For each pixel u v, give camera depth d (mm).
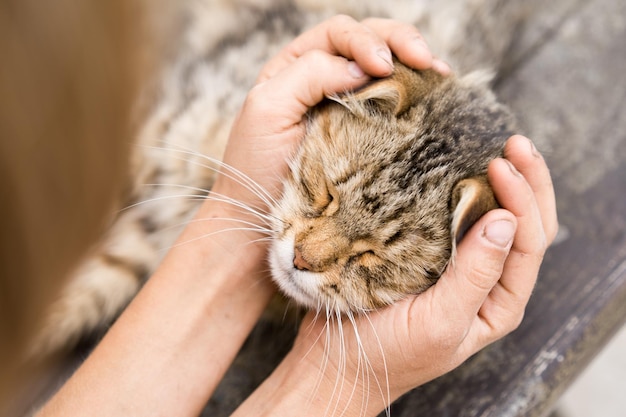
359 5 672
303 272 512
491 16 701
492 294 494
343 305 505
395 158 508
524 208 465
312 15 669
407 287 499
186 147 624
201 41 663
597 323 594
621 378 771
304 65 514
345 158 519
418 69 529
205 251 520
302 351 510
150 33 232
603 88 705
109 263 613
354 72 515
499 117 538
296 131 531
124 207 607
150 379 495
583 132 683
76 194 205
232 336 522
